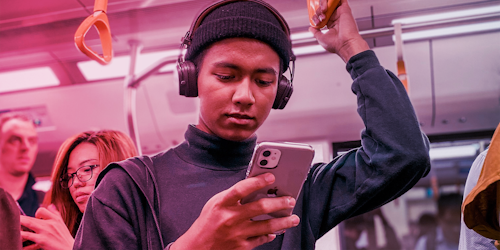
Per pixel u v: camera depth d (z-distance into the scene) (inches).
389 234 221.3
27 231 62.5
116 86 111.4
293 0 74.6
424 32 90.0
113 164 36.5
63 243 61.5
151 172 36.0
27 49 97.3
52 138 122.1
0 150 94.0
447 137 110.5
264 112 34.2
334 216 37.5
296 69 103.7
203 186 35.6
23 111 118.1
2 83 112.3
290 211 29.9
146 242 33.5
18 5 80.1
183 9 80.0
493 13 75.1
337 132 112.2
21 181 94.0
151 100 113.2
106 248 32.3
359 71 38.9
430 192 329.7
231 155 36.7
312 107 108.9
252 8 35.1
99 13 42.7
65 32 89.6
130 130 86.0
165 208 34.6
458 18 76.6
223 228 27.6
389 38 90.6
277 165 28.3
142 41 92.2
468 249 48.0
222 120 33.8
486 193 33.3
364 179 36.0
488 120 105.1
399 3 74.0
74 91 113.2
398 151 33.9
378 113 36.0
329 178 38.8
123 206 34.1
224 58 32.4
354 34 40.6
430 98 102.9
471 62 96.3
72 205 64.9
